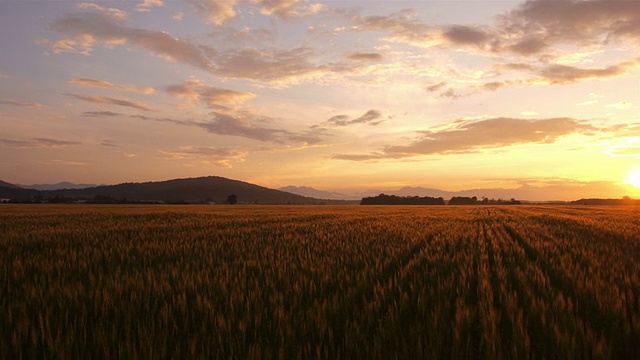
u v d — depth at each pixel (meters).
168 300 6.67
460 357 4.64
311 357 4.55
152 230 19.64
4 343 4.77
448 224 25.95
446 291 7.11
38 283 7.68
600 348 4.54
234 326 5.30
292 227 22.02
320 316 5.52
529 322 5.80
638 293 7.21
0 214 34.31
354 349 4.81
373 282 8.10
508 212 52.53
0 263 9.67
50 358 4.55
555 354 4.78
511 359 4.67
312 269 8.79
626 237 17.64
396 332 5.27
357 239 15.75
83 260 10.09
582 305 6.64
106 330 5.34
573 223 27.69
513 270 9.52
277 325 5.41
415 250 13.53
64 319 5.71
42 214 34.59
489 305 6.08
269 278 8.01
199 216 33.62
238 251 12.05
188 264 9.38
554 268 9.44
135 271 8.66
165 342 4.70
